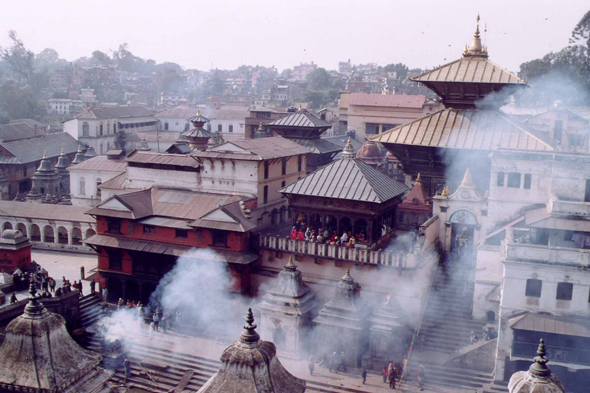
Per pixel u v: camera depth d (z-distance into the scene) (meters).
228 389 19.88
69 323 55.72
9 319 49.75
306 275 56.41
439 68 63.41
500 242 49.75
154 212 61.66
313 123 83.00
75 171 95.06
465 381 45.72
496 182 51.91
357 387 45.78
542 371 20.89
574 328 42.50
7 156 116.50
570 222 45.56
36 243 81.25
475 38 63.44
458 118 62.16
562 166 49.22
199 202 62.22
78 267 73.56
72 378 20.67
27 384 19.97
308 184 57.28
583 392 42.94
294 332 50.97
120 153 95.81
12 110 190.50
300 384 21.31
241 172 62.84
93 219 79.06
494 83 59.50
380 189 55.75
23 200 109.62
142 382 49.16
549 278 43.66
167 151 89.19
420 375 45.34
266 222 65.19
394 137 62.31
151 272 60.19
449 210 56.31
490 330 47.50
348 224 56.41
